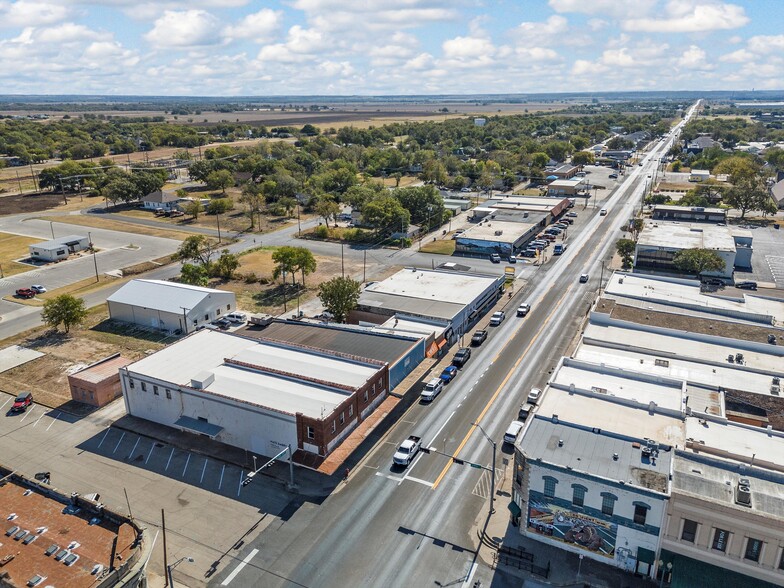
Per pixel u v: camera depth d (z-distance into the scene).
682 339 81.44
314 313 108.25
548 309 109.56
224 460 65.56
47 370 87.81
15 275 133.25
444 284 110.88
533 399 75.06
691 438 55.25
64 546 45.19
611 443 53.12
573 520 50.72
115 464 64.81
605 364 73.75
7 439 69.81
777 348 76.69
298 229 173.62
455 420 72.25
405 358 78.88
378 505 57.62
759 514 43.97
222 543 52.69
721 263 119.69
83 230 174.12
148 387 72.38
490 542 52.88
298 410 64.81
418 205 173.12
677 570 46.41
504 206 186.38
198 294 103.81
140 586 44.41
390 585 48.19
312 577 48.97
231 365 75.31
